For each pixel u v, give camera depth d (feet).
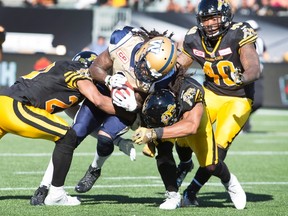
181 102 57.06
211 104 67.36
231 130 65.00
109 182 79.77
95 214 57.26
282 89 185.57
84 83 59.93
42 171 86.74
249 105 67.21
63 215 56.54
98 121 62.39
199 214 58.70
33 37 190.08
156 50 56.34
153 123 57.26
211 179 84.69
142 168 92.38
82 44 189.88
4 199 65.10
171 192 61.41
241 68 65.82
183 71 59.06
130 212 58.75
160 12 189.26
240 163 99.96
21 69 178.81
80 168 90.99
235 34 64.80
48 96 60.13
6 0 201.77
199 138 61.00
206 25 64.49
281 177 86.48
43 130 59.41
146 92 58.75
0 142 121.29
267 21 190.70
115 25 189.57
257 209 62.64
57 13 189.67
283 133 145.48
